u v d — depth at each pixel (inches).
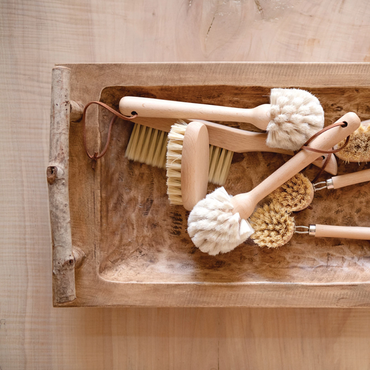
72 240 28.7
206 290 28.2
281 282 28.2
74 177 28.8
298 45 31.7
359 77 28.0
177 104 28.4
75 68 28.6
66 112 27.4
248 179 30.7
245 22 31.8
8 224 32.3
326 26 31.7
